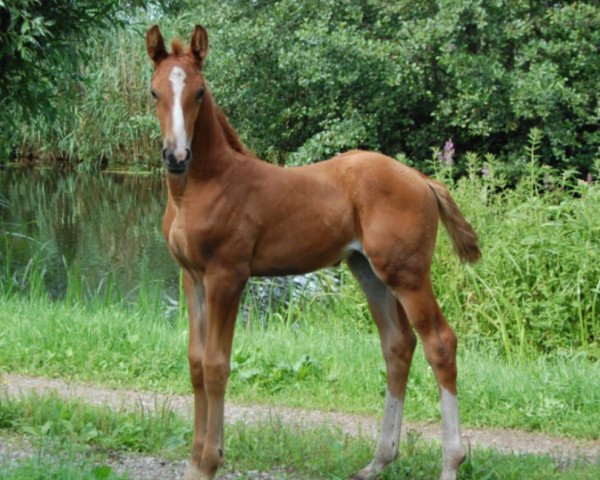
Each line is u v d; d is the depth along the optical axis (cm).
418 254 549
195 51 518
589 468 576
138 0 1228
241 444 601
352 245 562
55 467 503
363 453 597
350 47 1689
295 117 1908
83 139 2673
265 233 539
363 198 552
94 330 860
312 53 1706
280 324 1030
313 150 1747
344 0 1820
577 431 696
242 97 1878
